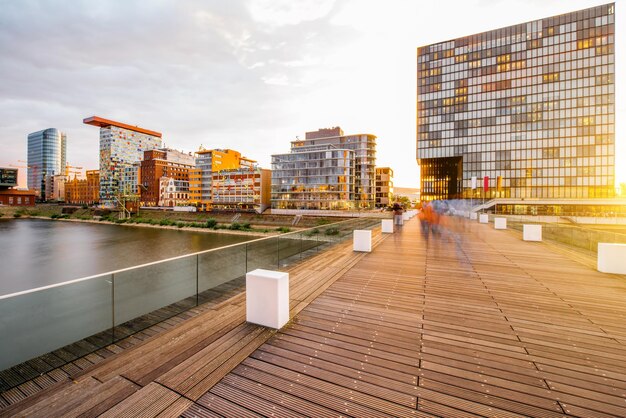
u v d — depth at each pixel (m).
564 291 5.90
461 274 7.20
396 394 2.78
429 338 3.88
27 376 3.28
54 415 2.51
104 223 83.00
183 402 2.67
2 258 38.69
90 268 33.88
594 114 59.53
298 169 76.25
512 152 65.56
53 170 189.62
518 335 3.97
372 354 3.48
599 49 59.22
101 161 122.25
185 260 5.26
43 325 3.95
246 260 6.71
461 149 69.75
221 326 4.24
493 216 24.55
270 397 2.74
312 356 3.43
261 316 4.25
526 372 3.12
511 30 65.69
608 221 39.94
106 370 3.16
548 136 62.81
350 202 73.81
